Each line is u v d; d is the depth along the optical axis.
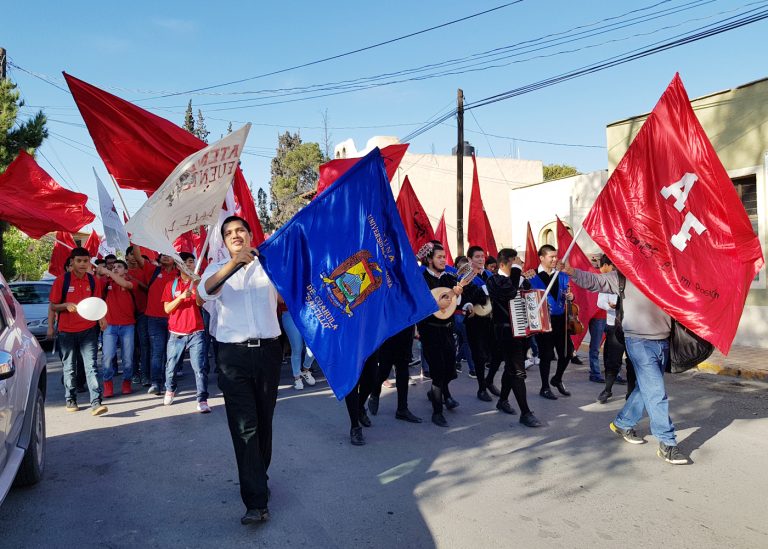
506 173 32.53
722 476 4.49
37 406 4.51
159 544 3.46
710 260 4.85
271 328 3.84
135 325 8.64
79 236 31.62
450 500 4.07
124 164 5.28
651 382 4.94
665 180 5.08
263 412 3.84
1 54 14.91
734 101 11.45
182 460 5.02
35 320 12.59
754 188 11.41
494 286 6.32
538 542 3.44
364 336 3.96
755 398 7.20
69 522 3.78
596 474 4.56
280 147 61.50
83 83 4.90
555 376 7.61
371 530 3.61
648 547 3.38
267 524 3.71
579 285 5.50
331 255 3.99
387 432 5.82
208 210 4.15
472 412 6.62
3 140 13.73
